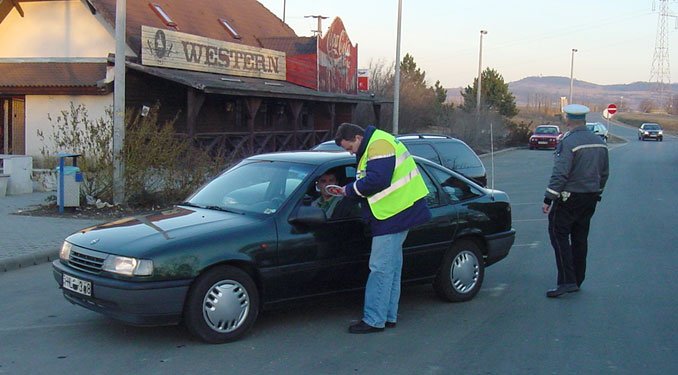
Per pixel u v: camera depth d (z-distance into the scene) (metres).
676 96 146.62
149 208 13.44
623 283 8.03
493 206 7.47
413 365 5.34
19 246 9.76
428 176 7.03
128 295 5.39
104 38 21.05
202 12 27.14
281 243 5.96
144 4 23.47
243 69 24.72
